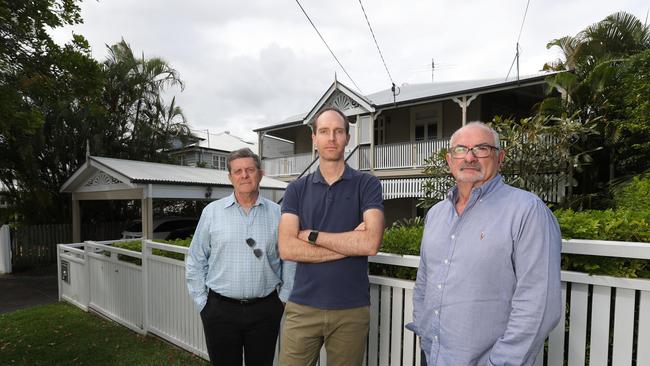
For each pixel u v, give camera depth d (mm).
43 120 5176
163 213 17078
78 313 6418
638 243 1740
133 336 5121
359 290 2107
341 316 2066
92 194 10547
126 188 9406
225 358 2715
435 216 1912
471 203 1707
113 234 14703
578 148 8609
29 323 5891
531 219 1520
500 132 7863
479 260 1601
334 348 2121
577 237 2092
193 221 14656
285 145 21188
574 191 10102
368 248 1995
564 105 9930
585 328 1935
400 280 2533
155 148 16531
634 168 9594
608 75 9422
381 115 15688
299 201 2248
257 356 2723
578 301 1952
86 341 4973
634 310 1790
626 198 6379
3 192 13125
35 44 5379
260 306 2660
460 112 14086
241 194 2734
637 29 11414
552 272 1467
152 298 5016
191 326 4359
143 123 16250
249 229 2691
